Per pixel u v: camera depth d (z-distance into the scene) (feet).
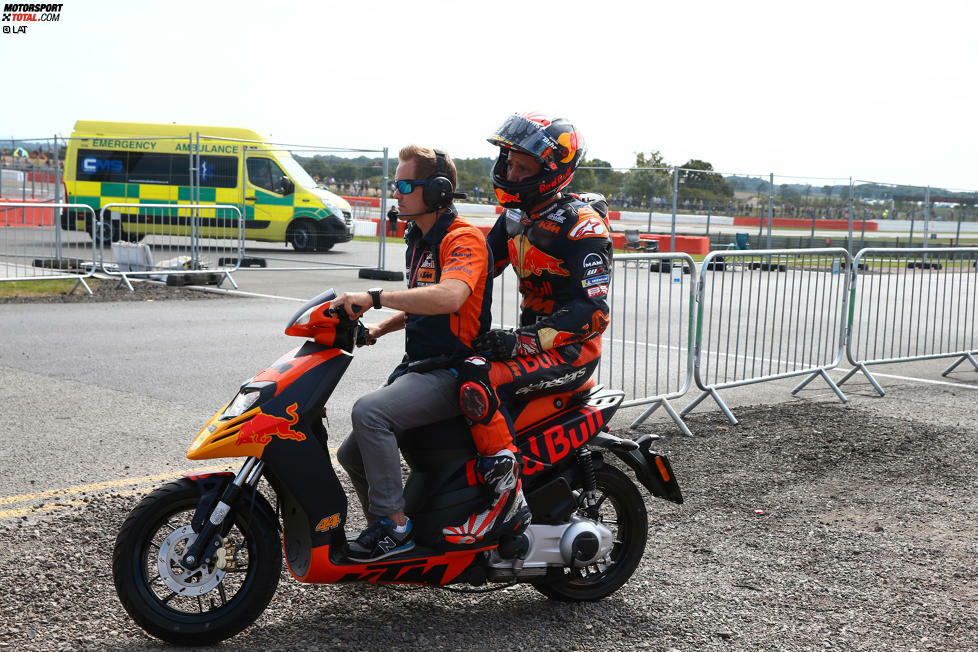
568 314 11.39
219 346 30.96
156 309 39.65
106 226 55.83
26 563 12.83
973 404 25.90
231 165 68.13
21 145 67.67
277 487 10.95
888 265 27.53
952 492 17.90
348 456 11.79
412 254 11.46
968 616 12.48
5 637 10.76
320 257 68.39
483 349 11.19
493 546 11.38
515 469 11.23
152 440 19.40
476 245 10.87
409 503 11.39
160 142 67.82
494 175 11.83
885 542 15.19
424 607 12.17
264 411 10.41
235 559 10.75
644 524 12.70
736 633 11.77
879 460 19.83
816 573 13.83
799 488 17.85
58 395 23.21
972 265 30.42
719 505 16.74
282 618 11.64
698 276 22.33
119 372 26.27
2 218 58.44
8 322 34.63
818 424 22.70
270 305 42.19
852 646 11.52
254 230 68.69
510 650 11.07
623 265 21.11
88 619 11.33
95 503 15.30
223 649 10.73
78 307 39.42
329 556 10.69
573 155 11.36
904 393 27.30
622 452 12.37
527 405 11.72
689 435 21.34
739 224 69.67
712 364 30.35
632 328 36.83
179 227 53.11
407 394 10.85
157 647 10.70
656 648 11.30
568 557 11.82
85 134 67.97
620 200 69.82
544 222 11.60
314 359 10.71
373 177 64.59
